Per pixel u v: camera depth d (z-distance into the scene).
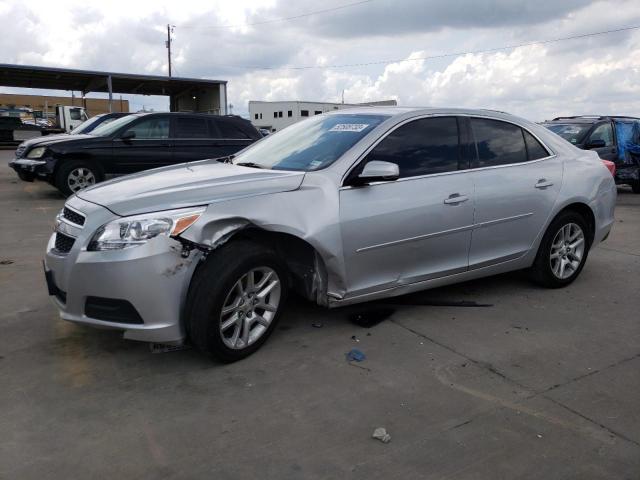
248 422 3.03
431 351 3.94
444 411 3.16
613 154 11.98
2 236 7.50
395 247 4.19
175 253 3.37
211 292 3.46
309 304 4.81
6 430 2.91
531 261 5.19
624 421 3.10
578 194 5.27
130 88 35.12
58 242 3.74
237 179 3.86
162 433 2.91
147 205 3.45
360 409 3.17
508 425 3.03
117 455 2.73
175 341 3.52
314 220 3.79
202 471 2.62
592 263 6.46
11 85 34.62
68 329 4.22
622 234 8.21
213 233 3.48
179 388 3.38
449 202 4.41
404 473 2.62
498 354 3.91
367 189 4.04
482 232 4.68
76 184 10.69
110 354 3.82
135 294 3.33
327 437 2.90
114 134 10.86
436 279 4.53
